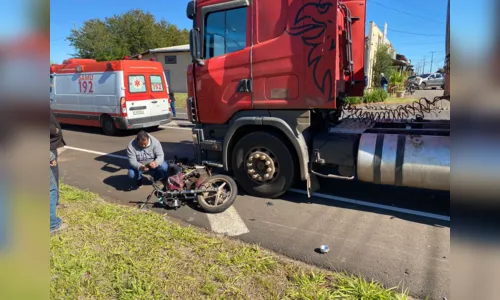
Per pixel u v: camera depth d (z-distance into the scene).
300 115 4.33
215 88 4.85
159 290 2.75
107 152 8.17
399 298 2.58
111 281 2.88
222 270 3.02
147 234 3.69
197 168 4.98
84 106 10.64
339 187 5.29
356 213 4.29
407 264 3.11
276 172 4.68
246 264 3.09
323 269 3.05
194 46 4.83
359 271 3.01
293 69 4.22
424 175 3.85
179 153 7.94
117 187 5.56
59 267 3.04
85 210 4.37
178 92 31.08
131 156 5.27
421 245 3.45
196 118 5.14
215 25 4.77
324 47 4.01
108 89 9.90
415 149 3.92
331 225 3.97
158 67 10.76
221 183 4.80
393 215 4.20
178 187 4.64
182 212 4.44
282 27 4.23
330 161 4.36
